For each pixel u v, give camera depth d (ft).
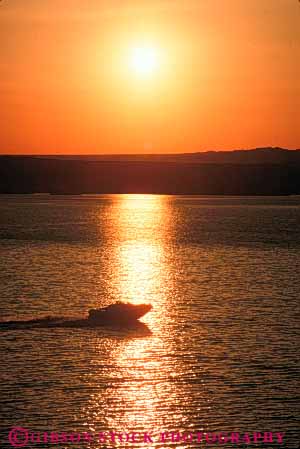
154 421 201.46
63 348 264.72
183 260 541.75
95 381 228.84
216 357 255.09
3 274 454.40
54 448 186.50
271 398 215.92
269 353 259.39
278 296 375.66
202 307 345.51
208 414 205.05
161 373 237.45
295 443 189.57
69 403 212.02
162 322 309.42
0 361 247.70
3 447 186.50
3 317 315.78
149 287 409.08
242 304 352.90
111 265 508.94
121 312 304.91
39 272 466.29
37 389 221.87
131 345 269.85
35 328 294.46
